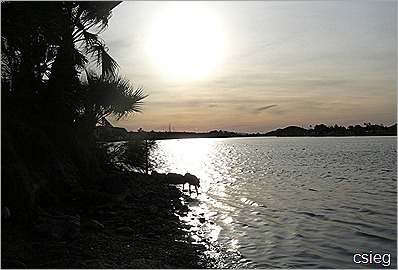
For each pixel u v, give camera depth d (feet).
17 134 34.88
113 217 34.83
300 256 30.37
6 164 28.35
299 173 105.91
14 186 27.73
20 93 43.73
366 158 172.24
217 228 37.88
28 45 47.96
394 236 37.17
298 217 45.85
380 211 50.62
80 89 51.65
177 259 27.17
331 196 63.93
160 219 37.11
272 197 61.67
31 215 28.12
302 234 37.35
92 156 51.19
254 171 113.09
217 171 112.88
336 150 258.16
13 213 27.22
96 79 54.24
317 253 31.32
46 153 38.63
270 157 191.42
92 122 53.93
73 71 51.21
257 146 400.47
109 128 56.95
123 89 55.11
